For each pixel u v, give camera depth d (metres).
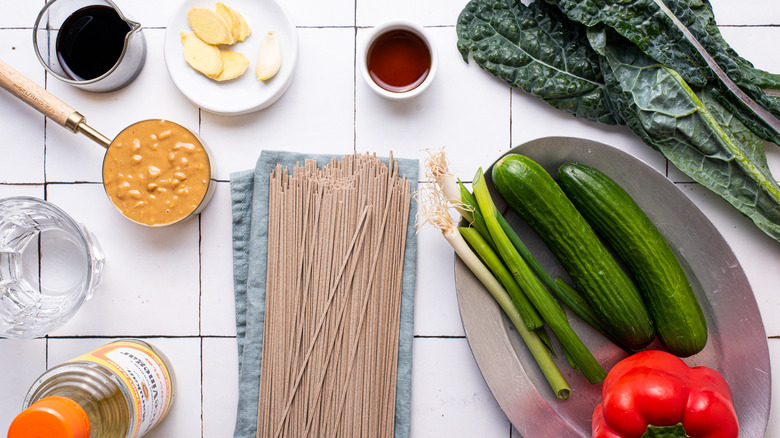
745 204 0.57
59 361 0.60
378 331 0.58
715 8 0.60
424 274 0.59
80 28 0.58
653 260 0.54
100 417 0.53
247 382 0.58
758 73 0.57
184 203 0.57
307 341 0.58
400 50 0.58
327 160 0.59
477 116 0.60
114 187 0.58
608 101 0.58
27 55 0.60
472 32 0.59
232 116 0.60
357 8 0.60
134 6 0.60
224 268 0.60
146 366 0.57
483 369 0.57
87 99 0.60
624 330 0.55
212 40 0.58
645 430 0.52
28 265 0.60
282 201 0.58
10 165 0.60
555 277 0.59
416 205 0.59
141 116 0.60
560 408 0.58
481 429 0.59
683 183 0.60
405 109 0.60
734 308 0.57
